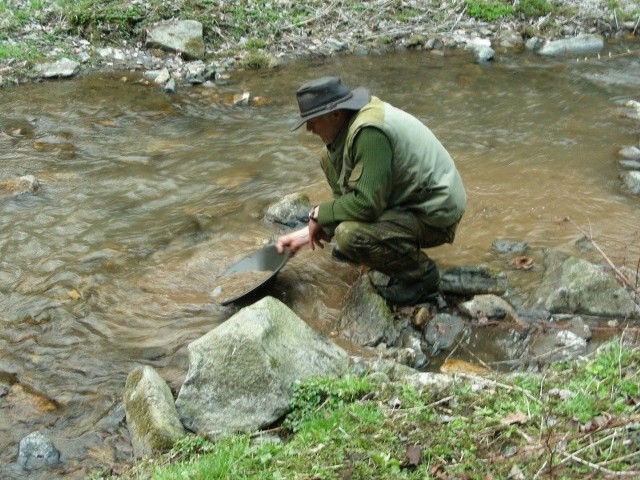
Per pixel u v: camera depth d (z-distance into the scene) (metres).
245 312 3.65
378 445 3.06
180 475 2.97
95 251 5.16
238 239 5.31
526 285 4.62
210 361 3.52
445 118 7.52
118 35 9.39
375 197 3.90
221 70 8.95
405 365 3.92
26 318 4.46
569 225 5.35
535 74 8.88
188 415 3.48
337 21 10.24
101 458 3.42
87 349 4.21
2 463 3.42
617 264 4.79
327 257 5.00
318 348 3.69
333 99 3.88
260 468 3.02
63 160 6.58
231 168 6.45
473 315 4.28
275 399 3.42
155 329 4.37
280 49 9.59
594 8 10.80
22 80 8.46
